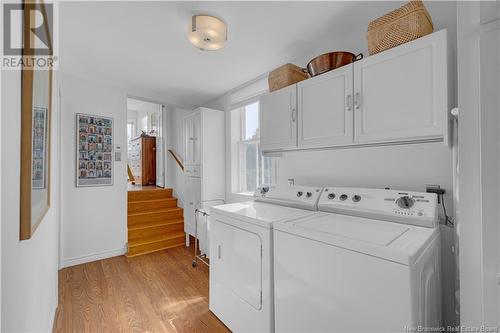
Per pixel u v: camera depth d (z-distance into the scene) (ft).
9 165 2.01
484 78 2.69
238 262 5.54
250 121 10.69
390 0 5.16
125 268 9.22
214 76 9.41
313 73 6.01
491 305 2.66
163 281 8.20
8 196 1.99
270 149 7.00
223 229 6.05
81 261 9.61
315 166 7.21
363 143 4.97
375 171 5.82
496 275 2.63
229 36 6.57
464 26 2.84
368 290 3.30
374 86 4.69
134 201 13.56
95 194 10.00
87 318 6.13
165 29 6.22
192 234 11.44
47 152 3.77
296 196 6.48
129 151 22.70
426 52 4.03
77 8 5.33
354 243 3.47
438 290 4.12
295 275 4.26
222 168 11.48
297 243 4.25
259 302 4.94
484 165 2.70
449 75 3.95
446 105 3.81
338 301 3.63
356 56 5.59
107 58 7.85
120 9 5.39
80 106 9.62
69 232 9.36
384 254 3.16
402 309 2.99
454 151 4.05
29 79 2.33
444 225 4.73
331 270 3.73
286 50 7.35
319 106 5.69
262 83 9.28
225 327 5.86
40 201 3.14
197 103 13.14
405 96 4.26
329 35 6.55
